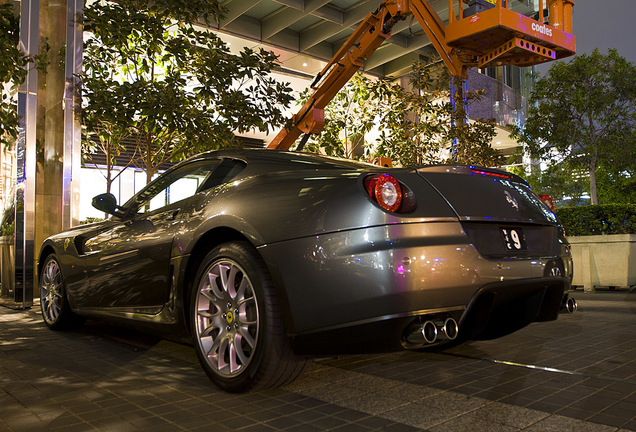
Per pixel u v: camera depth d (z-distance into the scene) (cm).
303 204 215
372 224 196
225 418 193
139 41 614
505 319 236
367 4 1341
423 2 613
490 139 971
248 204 233
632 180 1689
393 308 189
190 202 275
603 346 321
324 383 241
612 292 711
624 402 207
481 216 211
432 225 199
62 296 384
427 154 984
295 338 206
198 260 262
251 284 218
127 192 1758
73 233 388
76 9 591
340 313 197
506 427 180
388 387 233
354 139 1040
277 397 220
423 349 232
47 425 187
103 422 189
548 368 264
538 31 534
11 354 310
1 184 555
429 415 194
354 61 700
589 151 1409
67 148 591
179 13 602
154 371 267
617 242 745
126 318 306
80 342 349
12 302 523
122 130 635
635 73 1339
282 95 625
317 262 202
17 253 520
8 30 541
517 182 255
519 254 221
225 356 237
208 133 595
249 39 1408
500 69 2073
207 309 246
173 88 600
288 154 280
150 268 285
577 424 182
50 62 586
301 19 1429
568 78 1395
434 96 992
